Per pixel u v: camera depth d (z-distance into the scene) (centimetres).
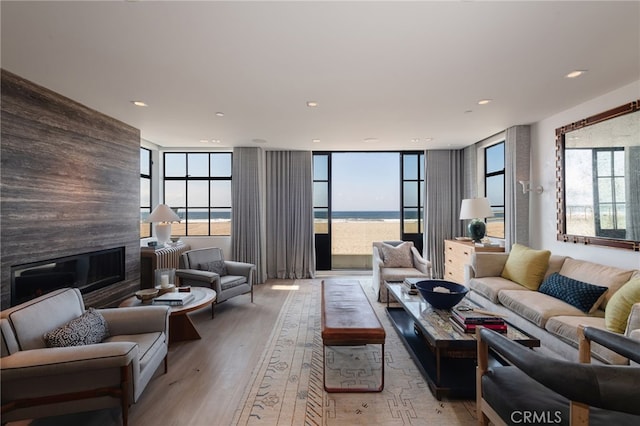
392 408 195
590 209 312
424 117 368
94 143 338
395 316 339
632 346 146
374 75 251
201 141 502
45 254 277
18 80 250
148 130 430
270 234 578
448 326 229
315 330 326
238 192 546
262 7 165
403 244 477
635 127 265
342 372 240
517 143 407
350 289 322
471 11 168
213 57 221
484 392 163
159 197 556
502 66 235
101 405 166
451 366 232
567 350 225
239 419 184
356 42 201
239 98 302
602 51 213
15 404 158
